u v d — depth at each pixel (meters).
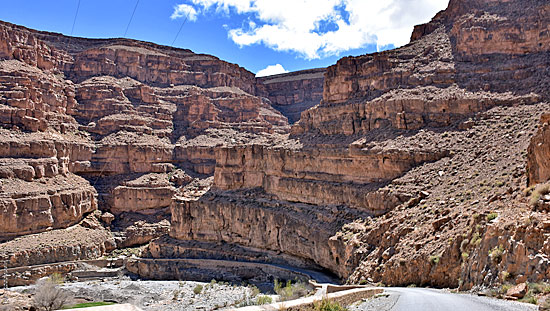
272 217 74.94
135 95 149.62
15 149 99.62
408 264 36.84
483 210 34.72
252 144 88.19
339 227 59.62
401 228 45.38
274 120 173.88
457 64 69.88
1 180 91.88
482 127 58.03
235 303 56.19
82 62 153.62
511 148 49.06
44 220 92.94
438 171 54.22
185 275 78.88
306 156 74.44
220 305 56.78
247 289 65.81
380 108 69.25
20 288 68.25
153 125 141.88
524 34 66.88
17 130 104.31
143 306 59.97
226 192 90.31
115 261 91.25
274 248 74.31
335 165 68.69
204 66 182.38
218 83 178.12
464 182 47.75
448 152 56.50
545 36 64.50
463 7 80.69
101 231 102.38
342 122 74.62
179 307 58.19
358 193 61.12
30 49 134.50
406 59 76.81
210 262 79.19
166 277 81.94
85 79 151.50
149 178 122.12
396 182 56.75
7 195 88.44
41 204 93.31
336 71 81.12
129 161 125.81
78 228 100.50
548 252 21.42
